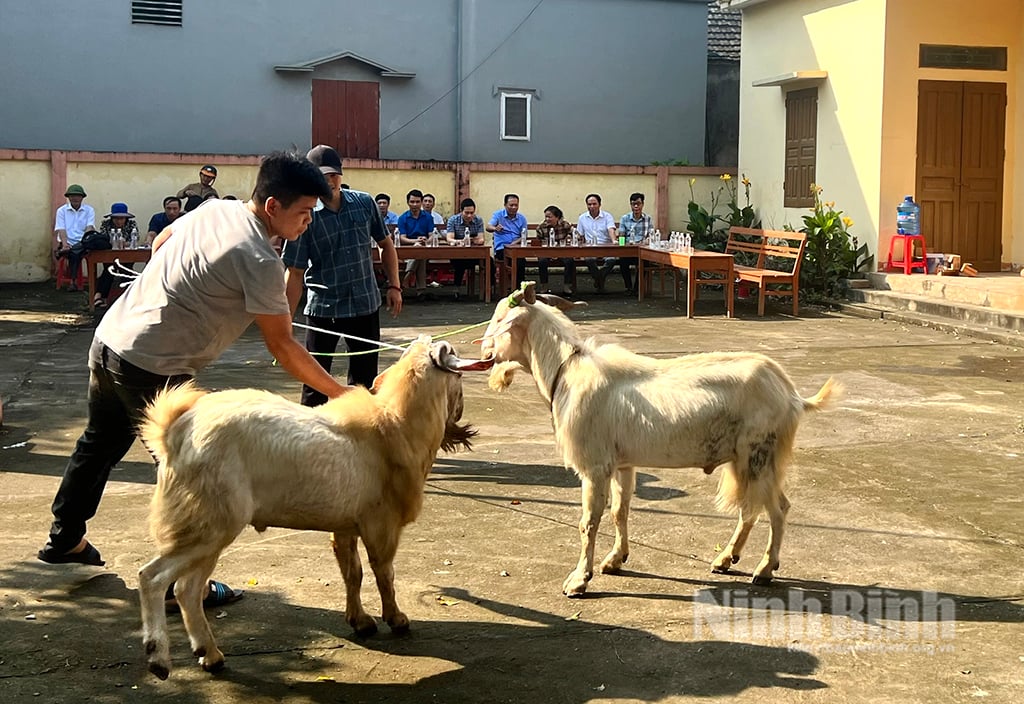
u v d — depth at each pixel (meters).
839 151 15.39
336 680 3.95
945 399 8.70
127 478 6.39
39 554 4.68
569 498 6.15
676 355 10.70
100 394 4.37
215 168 17.08
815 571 5.06
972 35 14.67
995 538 5.50
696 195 18.98
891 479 6.52
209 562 3.84
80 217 15.92
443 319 13.37
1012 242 15.05
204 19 19.78
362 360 6.63
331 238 6.38
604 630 4.40
